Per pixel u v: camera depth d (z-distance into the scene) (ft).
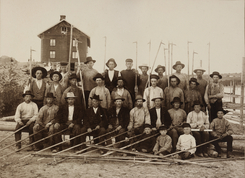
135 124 20.31
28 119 21.24
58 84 22.93
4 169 15.58
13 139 24.38
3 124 27.37
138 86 24.25
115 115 20.58
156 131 19.81
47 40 64.64
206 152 20.16
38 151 19.36
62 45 64.28
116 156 18.29
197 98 22.95
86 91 23.50
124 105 21.71
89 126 19.97
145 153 17.93
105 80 23.61
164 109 20.68
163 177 14.62
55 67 55.11
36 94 22.71
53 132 19.77
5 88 44.27
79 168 16.01
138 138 19.99
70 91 21.84
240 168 16.76
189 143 18.84
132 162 17.52
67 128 19.95
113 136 20.10
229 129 20.16
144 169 16.19
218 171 16.06
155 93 22.24
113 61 23.66
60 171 15.29
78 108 20.38
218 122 20.66
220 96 22.82
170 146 18.70
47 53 64.49
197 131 20.16
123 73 23.90
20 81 46.88
